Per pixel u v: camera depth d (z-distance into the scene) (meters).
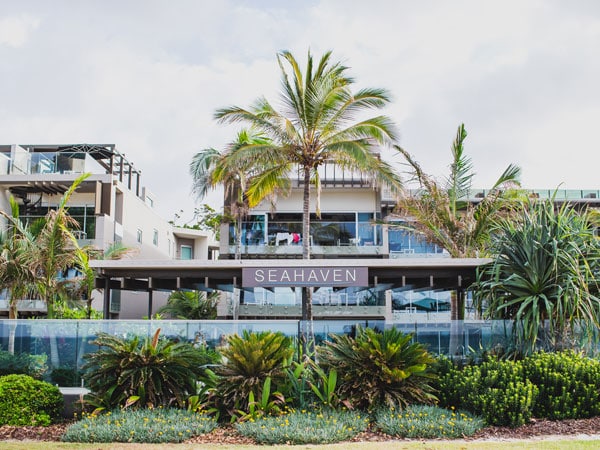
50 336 12.71
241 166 21.28
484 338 13.01
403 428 9.79
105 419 10.30
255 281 14.60
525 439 9.52
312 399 11.34
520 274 13.14
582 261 12.92
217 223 47.59
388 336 11.38
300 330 12.88
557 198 32.91
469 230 19.20
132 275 16.12
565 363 11.30
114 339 11.52
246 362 10.99
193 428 9.93
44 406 11.23
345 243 34.47
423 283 16.77
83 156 32.56
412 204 19.92
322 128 21.22
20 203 33.09
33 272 19.20
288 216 34.75
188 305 32.19
